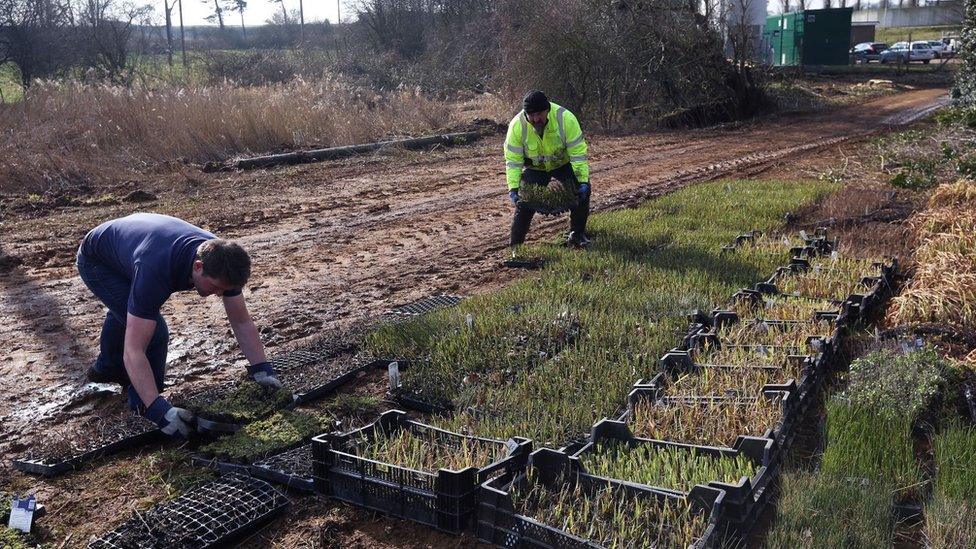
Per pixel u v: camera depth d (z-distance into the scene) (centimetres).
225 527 363
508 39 2248
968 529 342
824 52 4516
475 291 743
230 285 402
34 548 359
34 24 2267
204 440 457
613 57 2145
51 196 1156
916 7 7819
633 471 393
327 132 1683
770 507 379
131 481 417
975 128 1822
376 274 803
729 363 523
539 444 428
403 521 377
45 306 699
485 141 1856
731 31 2378
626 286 703
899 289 716
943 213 841
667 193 1209
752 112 2453
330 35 3962
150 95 1540
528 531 344
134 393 477
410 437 422
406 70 2980
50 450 439
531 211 852
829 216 991
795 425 457
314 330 641
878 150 1603
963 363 504
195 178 1303
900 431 423
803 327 572
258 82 2761
